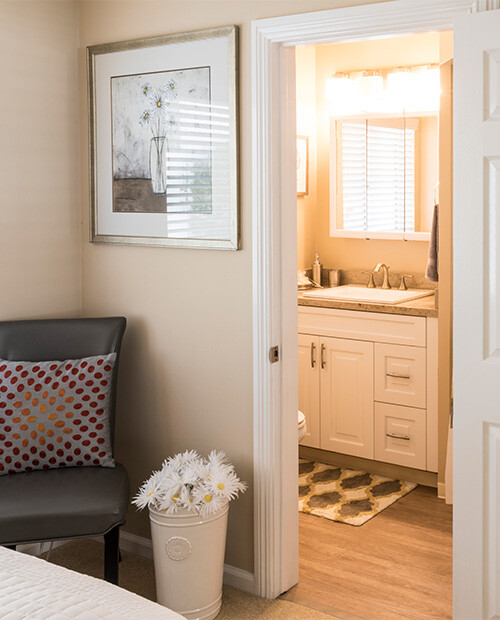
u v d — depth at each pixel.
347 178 4.69
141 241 3.17
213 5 2.86
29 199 3.20
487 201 2.35
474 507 2.45
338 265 4.81
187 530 2.67
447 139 3.63
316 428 4.37
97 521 2.61
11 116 3.10
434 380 3.91
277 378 2.87
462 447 2.45
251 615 2.81
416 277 4.51
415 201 4.44
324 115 4.77
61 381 2.94
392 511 3.71
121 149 3.21
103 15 3.22
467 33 2.32
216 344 3.00
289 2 2.67
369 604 2.88
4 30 3.04
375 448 4.16
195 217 2.99
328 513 3.68
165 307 3.15
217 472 2.76
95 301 3.41
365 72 4.56
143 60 3.08
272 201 2.79
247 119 2.81
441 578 3.06
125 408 3.33
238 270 2.90
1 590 1.42
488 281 2.38
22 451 2.86
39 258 3.27
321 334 4.29
